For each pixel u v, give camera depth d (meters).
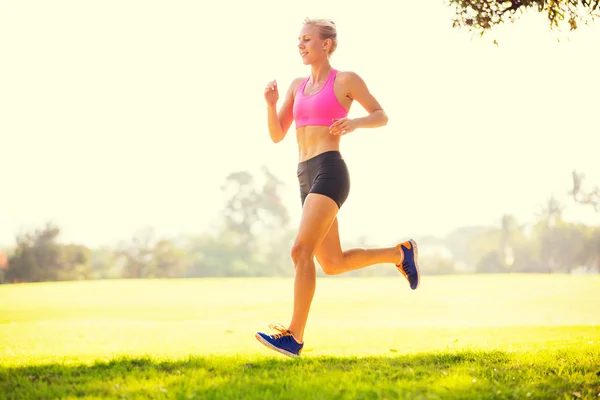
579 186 64.50
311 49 4.49
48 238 53.62
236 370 3.98
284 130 4.85
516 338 6.86
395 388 3.29
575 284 24.98
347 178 4.34
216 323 11.46
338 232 4.69
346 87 4.39
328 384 3.39
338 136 4.41
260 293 24.73
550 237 64.38
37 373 3.99
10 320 15.07
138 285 29.03
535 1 6.21
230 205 67.31
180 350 5.92
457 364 4.24
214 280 33.38
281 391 3.24
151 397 3.18
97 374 3.88
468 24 6.43
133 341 7.26
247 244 66.88
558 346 5.39
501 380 3.58
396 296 21.33
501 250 67.06
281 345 3.99
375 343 6.57
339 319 15.27
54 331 8.90
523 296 20.56
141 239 59.53
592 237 63.50
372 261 4.90
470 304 18.64
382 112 4.32
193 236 66.31
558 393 3.27
